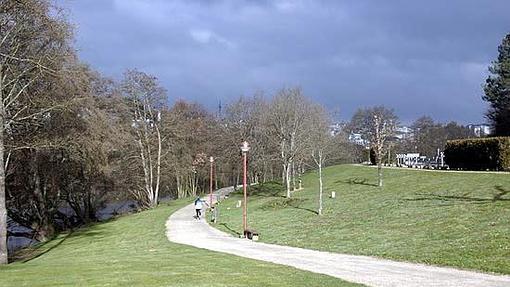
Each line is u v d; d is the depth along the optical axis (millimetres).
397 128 83688
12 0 22031
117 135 40531
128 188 61062
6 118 24516
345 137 74500
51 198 44062
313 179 62438
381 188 41594
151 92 60719
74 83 29750
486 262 14906
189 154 72188
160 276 13891
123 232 35594
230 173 78250
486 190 30406
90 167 40562
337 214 31797
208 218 40844
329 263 16641
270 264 16547
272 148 61875
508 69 60719
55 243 33656
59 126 32656
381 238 21359
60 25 24984
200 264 16688
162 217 42844
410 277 13430
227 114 68250
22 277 14281
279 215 36094
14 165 36906
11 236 42438
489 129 73250
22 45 24078
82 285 12625
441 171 43906
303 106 49969
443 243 18406
